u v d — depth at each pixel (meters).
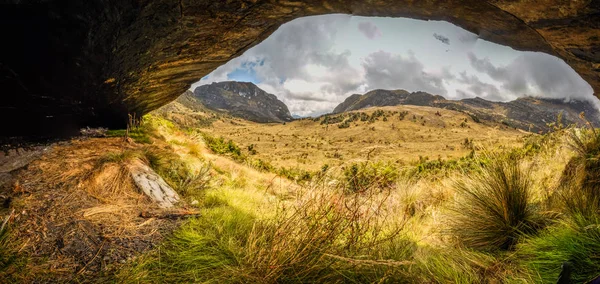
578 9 2.00
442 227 2.87
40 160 3.28
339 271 1.75
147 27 3.05
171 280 1.76
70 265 1.85
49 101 3.46
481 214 2.45
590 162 2.45
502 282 1.76
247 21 3.43
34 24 2.44
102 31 2.78
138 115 6.24
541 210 2.45
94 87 3.74
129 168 3.46
